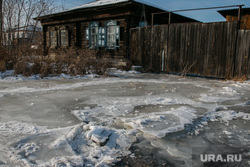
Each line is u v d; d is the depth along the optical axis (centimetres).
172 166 217
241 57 765
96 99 483
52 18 1686
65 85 668
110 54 1332
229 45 782
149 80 785
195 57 876
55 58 948
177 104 444
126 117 356
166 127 312
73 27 1562
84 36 1489
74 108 411
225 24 785
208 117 362
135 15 1222
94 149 248
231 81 761
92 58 947
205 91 585
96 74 901
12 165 213
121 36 1260
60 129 305
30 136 281
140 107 418
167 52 963
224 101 473
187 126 321
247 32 743
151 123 326
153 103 447
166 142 268
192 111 393
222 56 803
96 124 322
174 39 934
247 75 759
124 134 288
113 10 1260
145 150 248
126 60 1177
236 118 362
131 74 964
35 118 353
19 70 875
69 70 905
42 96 513
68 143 261
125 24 1211
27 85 662
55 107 418
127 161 225
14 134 287
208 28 829
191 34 879
